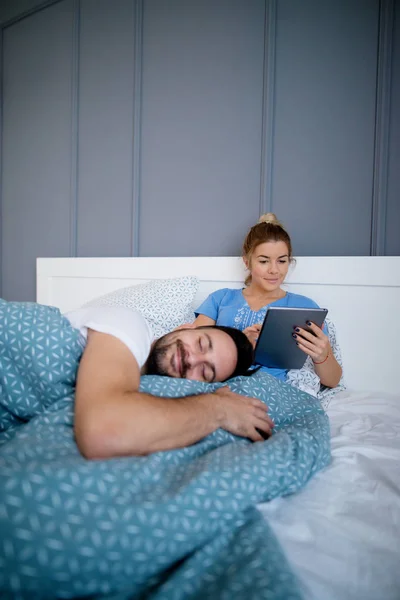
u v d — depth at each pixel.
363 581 0.52
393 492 0.74
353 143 1.67
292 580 0.47
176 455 0.70
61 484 0.52
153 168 2.11
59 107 2.41
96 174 2.29
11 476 0.50
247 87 1.86
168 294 1.63
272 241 1.54
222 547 0.55
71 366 0.83
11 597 0.45
